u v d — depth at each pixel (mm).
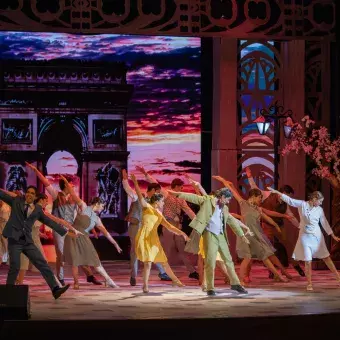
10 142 25516
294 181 25109
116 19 23734
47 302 17641
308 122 24359
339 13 25031
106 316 15797
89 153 25703
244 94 25219
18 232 17312
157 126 25688
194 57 25703
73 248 19672
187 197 18484
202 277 20453
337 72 25234
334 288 20016
